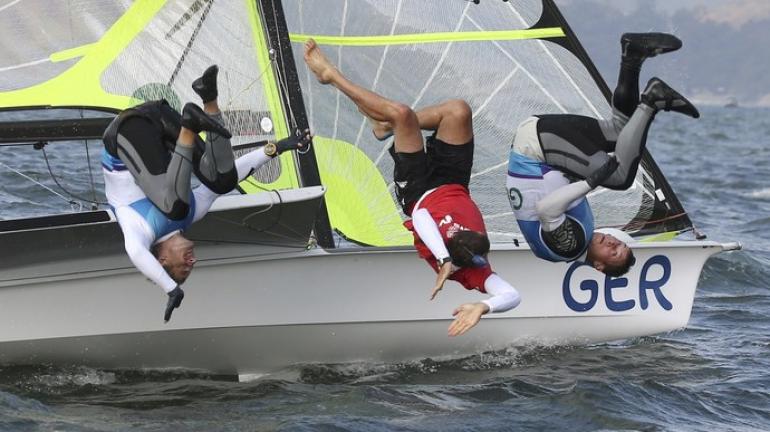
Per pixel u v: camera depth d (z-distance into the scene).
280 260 24.77
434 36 29.16
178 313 24.39
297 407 23.12
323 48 28.77
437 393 24.47
